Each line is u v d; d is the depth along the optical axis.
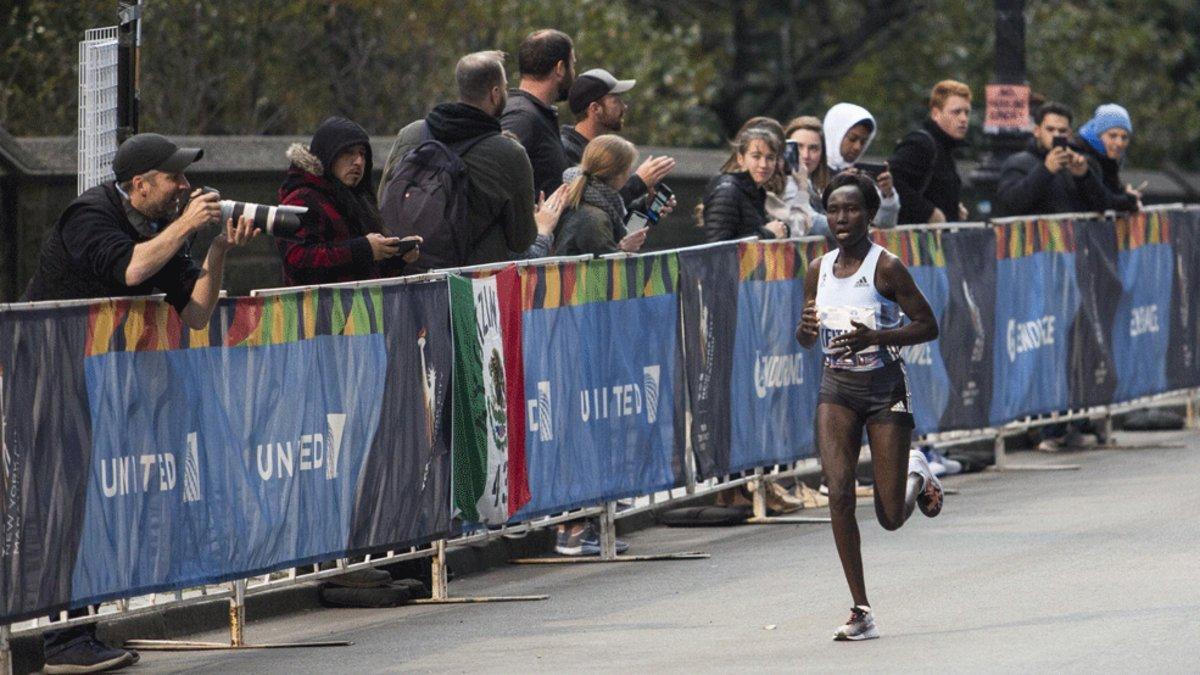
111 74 30.69
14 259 42.72
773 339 40.16
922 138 44.28
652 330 36.62
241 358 27.94
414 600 32.25
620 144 35.81
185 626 29.86
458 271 32.16
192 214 25.64
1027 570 31.59
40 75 51.91
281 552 28.75
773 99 94.56
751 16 94.50
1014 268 46.88
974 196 67.94
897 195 44.00
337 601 32.19
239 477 27.94
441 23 61.09
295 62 59.28
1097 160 50.75
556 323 34.34
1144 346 52.16
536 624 29.47
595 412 35.28
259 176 47.50
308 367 29.14
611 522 35.81
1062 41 91.56
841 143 42.41
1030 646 25.22
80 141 30.83
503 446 33.12
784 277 40.44
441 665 26.41
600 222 35.75
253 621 31.09
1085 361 49.66
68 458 25.27
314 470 29.28
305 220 30.56
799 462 42.25
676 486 37.38
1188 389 54.38
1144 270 51.97
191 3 55.22
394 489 30.84
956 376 44.94
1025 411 47.50
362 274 30.89
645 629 28.44
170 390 26.78
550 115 37.84
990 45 91.62
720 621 28.73
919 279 43.34
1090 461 48.09
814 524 39.41
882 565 33.06
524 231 34.47
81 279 26.19
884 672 24.09
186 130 55.50
